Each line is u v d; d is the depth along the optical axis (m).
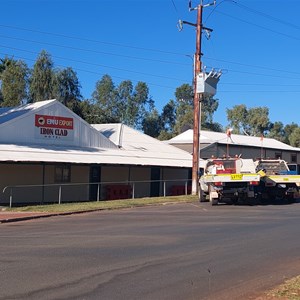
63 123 31.52
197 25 30.55
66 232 14.57
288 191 26.45
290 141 90.19
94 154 30.62
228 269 9.41
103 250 11.29
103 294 7.52
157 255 10.73
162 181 33.34
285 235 13.91
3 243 12.36
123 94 89.44
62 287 7.89
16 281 8.23
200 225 16.30
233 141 48.34
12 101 56.66
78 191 30.88
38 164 26.83
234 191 24.91
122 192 32.91
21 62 58.03
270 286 8.12
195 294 7.59
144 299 7.29
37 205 24.52
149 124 93.50
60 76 56.81
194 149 31.02
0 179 27.19
